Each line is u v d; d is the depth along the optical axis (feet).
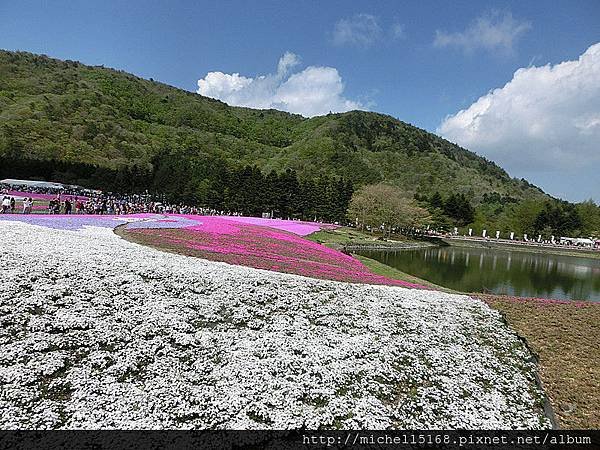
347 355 36.73
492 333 46.60
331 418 27.76
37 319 33.42
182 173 322.55
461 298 60.70
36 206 147.43
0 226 68.03
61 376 27.71
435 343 42.04
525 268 177.17
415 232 309.63
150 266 52.24
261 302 46.42
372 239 234.17
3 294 36.14
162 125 590.14
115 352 31.37
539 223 368.48
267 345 36.22
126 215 144.05
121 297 40.73
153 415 25.17
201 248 82.28
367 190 293.23
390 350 38.81
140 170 339.98
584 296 115.14
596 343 46.01
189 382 29.22
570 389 36.70
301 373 32.58
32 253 49.01
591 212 379.35
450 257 201.77
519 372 38.65
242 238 108.58
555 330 48.98
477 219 385.50
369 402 30.27
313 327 41.83
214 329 37.99
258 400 28.45
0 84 491.72
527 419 31.30
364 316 46.91
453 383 34.68
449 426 29.09
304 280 59.62
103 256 53.67
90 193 260.01
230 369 31.53
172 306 40.93
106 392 26.61
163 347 33.24
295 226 211.41
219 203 301.22
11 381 26.02
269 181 308.40
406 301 55.06
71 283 41.57
